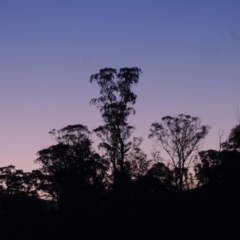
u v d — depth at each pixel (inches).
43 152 2317.9
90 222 2085.4
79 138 2330.2
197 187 2086.6
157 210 1987.0
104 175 2199.8
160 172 2192.4
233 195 1827.0
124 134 2230.6
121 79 2276.1
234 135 2068.2
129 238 1956.2
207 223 1800.0
